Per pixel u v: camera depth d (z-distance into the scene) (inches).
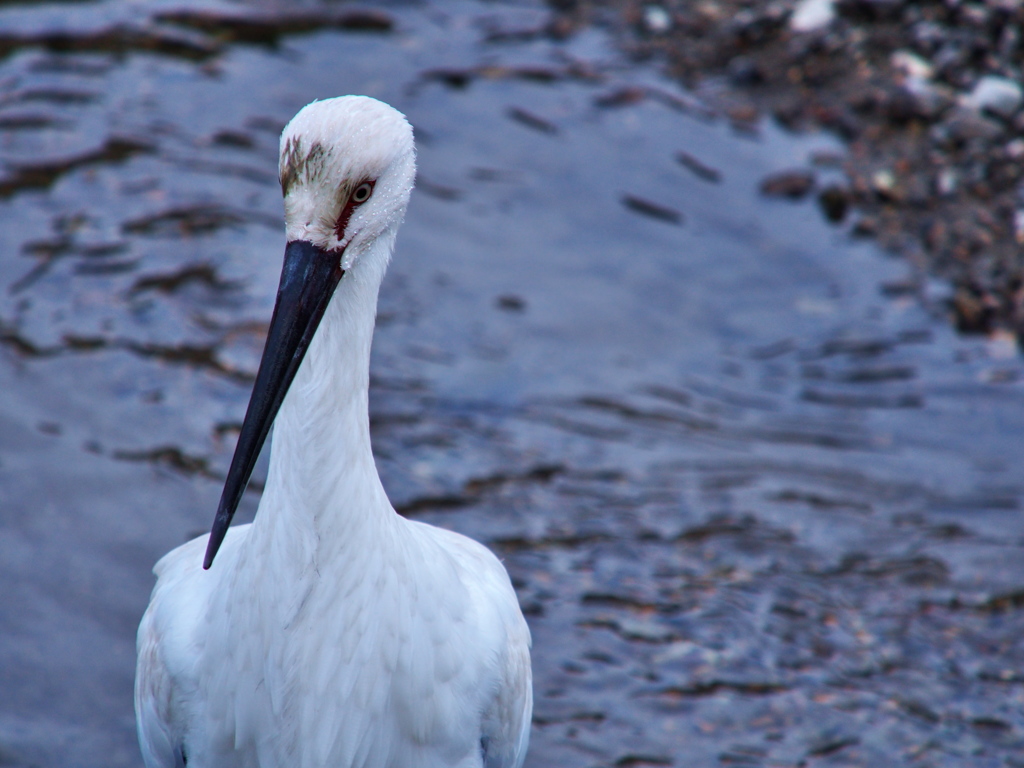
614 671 342.3
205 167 562.9
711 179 599.2
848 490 426.3
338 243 203.3
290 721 218.1
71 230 510.3
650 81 669.9
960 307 530.0
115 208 527.5
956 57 655.8
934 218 577.0
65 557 358.6
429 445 426.6
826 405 471.5
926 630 364.8
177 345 453.7
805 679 344.2
